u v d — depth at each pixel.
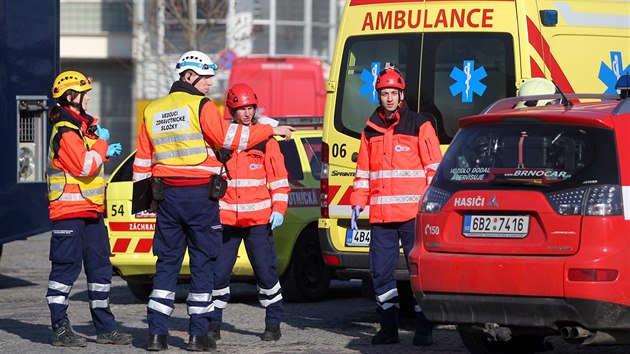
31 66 25.72
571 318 14.27
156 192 17.38
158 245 17.59
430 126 18.06
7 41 25.14
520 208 14.67
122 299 24.61
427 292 15.34
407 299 21.56
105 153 18.11
